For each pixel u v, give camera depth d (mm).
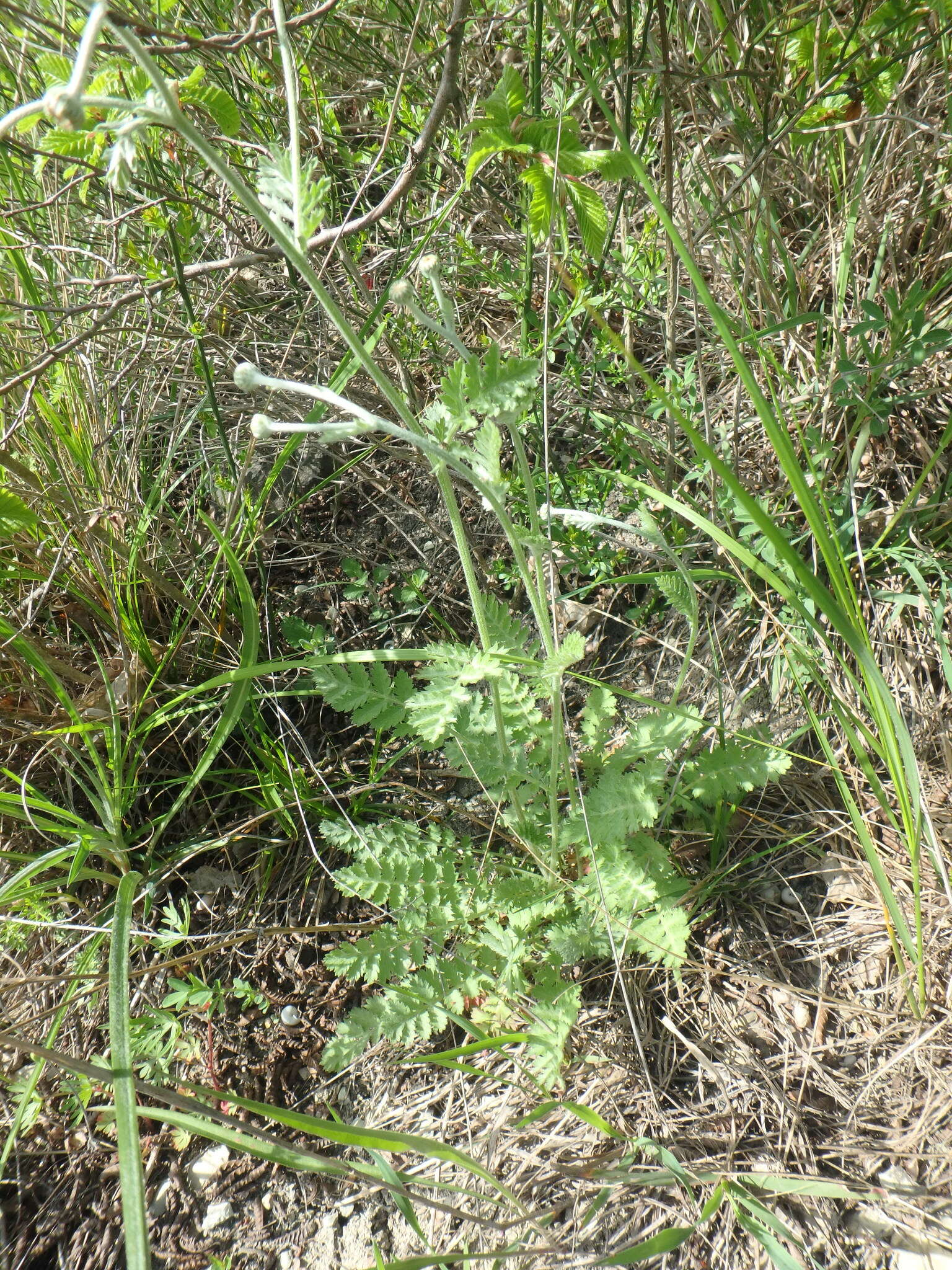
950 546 563
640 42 548
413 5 622
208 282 624
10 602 597
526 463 407
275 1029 540
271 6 491
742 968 517
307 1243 481
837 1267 429
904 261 600
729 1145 467
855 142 583
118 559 596
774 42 555
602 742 541
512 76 417
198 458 667
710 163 569
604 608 636
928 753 539
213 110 446
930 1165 445
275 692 555
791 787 557
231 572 593
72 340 504
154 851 585
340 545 682
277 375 618
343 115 721
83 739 568
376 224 630
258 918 574
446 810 589
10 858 521
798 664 561
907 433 587
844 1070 480
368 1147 366
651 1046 502
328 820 587
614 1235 452
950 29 486
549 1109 443
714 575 522
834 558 393
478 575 648
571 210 557
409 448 617
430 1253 463
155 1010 518
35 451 567
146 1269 311
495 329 692
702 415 613
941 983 485
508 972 477
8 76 524
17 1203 503
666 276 619
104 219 587
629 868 476
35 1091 520
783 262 583
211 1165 506
